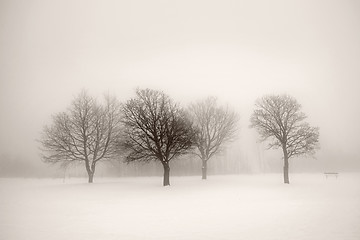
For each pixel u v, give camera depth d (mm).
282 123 36281
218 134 43031
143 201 19750
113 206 17391
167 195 23375
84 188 30359
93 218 13430
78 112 38875
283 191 25266
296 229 10695
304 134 34344
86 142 38906
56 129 38750
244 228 10992
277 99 36281
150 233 10344
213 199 20406
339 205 16594
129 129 34688
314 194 22625
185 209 16000
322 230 10469
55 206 17609
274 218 12898
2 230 11008
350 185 31141
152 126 33250
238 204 17703
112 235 10102
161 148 33938
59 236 10008
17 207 17297
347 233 9977
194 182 36594
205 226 11453
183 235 10008
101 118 39125
